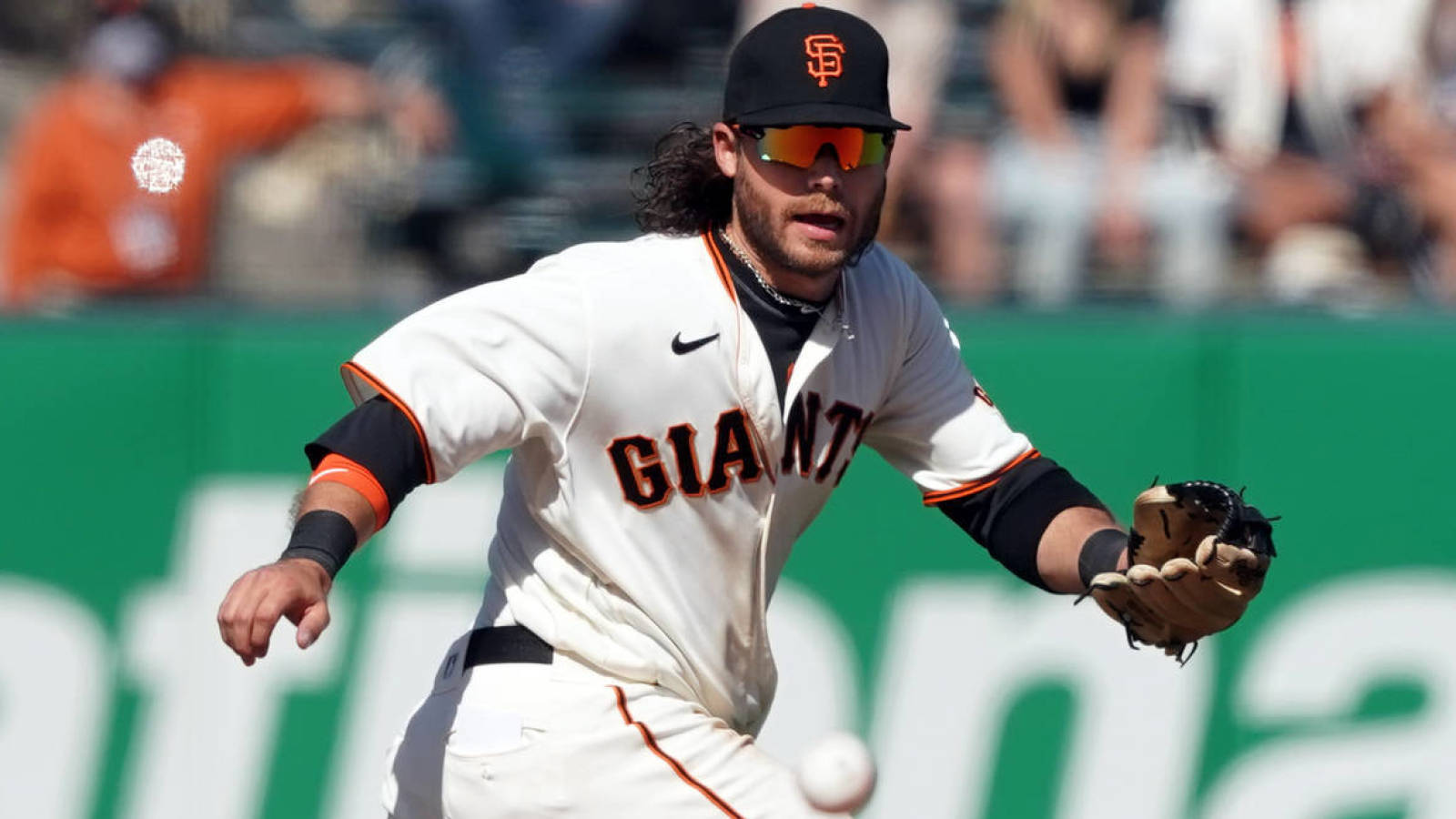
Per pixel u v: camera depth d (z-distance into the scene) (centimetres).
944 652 1884
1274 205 2200
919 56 2192
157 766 1889
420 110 2286
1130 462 1886
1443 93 2266
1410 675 1881
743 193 1049
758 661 1141
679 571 1080
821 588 1888
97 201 2170
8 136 2227
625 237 2256
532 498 1085
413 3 2308
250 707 1888
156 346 1894
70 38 2291
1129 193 2189
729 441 1064
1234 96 2208
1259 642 1883
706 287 1057
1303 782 1883
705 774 1063
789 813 1055
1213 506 957
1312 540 1883
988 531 1162
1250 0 2198
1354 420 1881
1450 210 2217
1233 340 1884
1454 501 1877
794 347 1073
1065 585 1124
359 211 2259
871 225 1064
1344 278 2183
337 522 977
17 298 2153
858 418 1117
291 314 1928
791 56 1033
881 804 1877
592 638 1081
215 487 1892
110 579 1891
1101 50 2209
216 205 2222
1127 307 2025
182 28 2239
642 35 2300
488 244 2264
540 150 2278
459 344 1032
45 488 1886
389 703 1886
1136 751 1886
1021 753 1884
